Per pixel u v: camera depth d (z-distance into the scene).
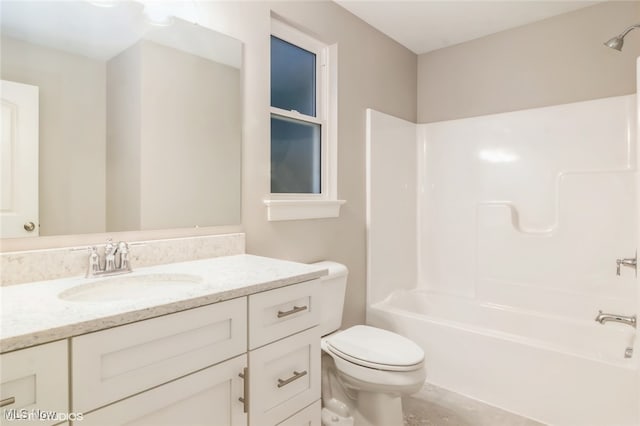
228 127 1.61
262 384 1.08
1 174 1.05
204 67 1.52
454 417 1.88
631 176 2.12
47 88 1.13
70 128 1.18
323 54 2.24
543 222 2.42
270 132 1.94
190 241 1.44
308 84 2.18
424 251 2.95
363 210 2.46
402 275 2.79
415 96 2.98
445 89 2.88
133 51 1.32
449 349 2.15
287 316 1.16
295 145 2.10
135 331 0.80
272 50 1.97
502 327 2.41
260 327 1.07
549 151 2.40
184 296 0.90
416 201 2.96
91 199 1.22
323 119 2.24
